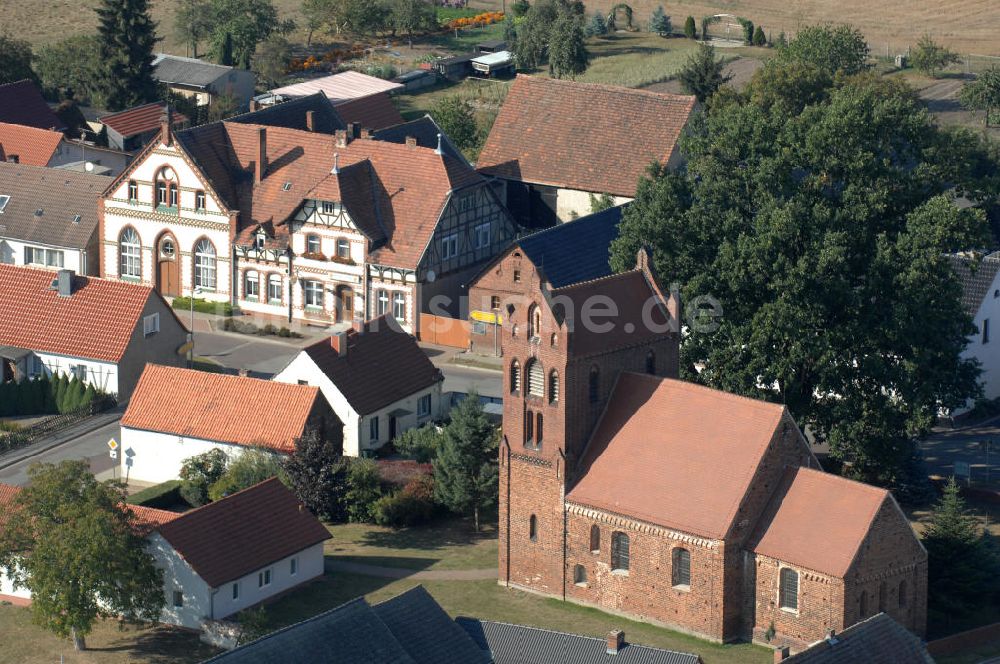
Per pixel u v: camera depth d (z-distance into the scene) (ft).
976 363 570.87
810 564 458.50
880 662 422.41
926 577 472.85
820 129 555.28
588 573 497.46
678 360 522.06
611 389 503.20
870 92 593.01
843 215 548.31
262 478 557.33
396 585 515.09
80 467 497.87
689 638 477.77
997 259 650.02
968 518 501.56
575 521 496.64
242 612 489.67
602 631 483.10
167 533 487.61
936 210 537.65
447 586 514.27
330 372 592.19
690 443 484.33
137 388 602.03
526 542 507.71
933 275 540.11
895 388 547.08
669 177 570.87
